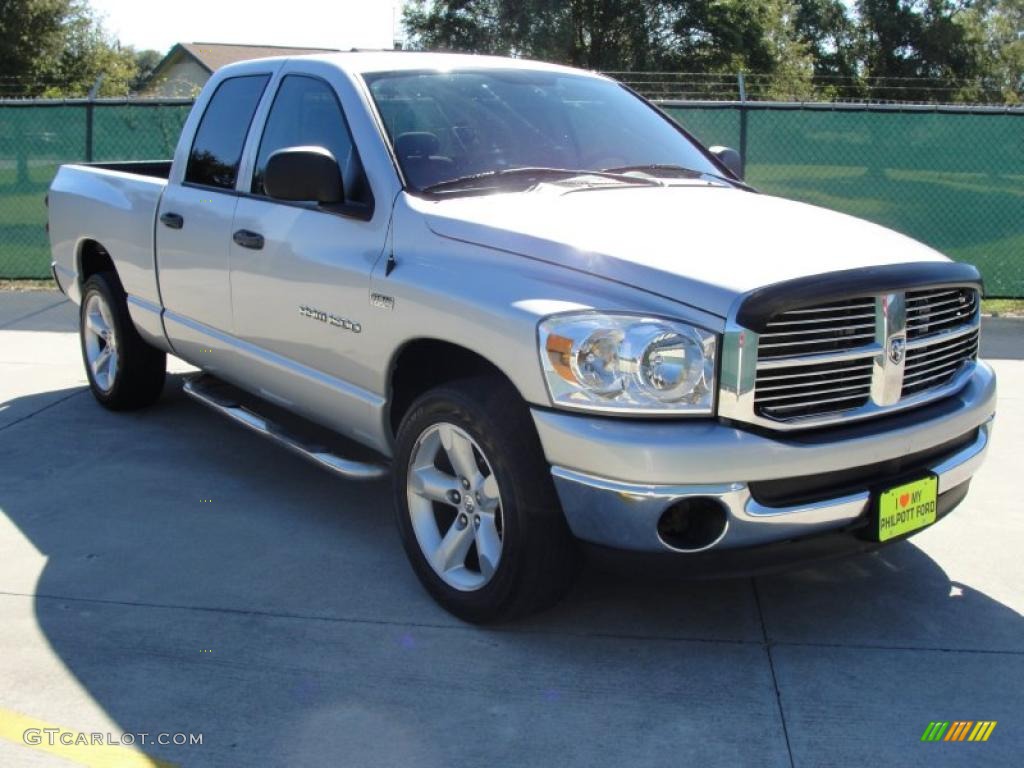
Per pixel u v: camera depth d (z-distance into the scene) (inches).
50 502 195.2
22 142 430.3
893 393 136.0
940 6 2073.1
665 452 123.5
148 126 428.8
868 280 131.0
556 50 1512.1
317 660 139.3
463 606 147.5
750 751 119.9
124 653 140.9
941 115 392.2
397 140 165.3
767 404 127.3
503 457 136.3
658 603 155.4
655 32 1563.7
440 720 125.7
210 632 146.6
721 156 208.4
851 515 133.6
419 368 162.4
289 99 187.0
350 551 174.4
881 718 126.5
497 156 170.6
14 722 125.2
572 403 128.6
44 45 1482.5
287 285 175.9
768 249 136.2
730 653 141.5
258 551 174.1
